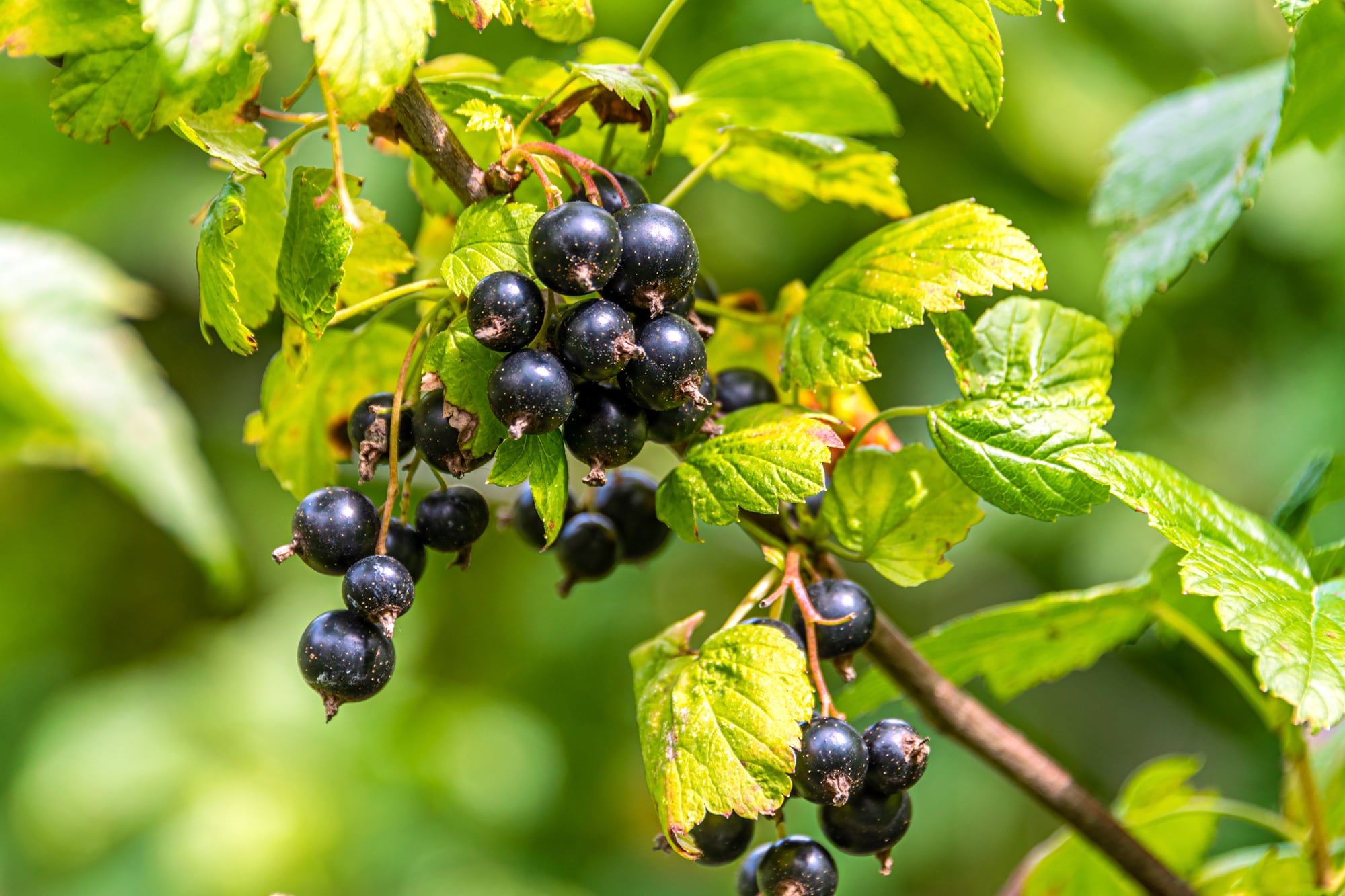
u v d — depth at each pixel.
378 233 0.65
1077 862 0.70
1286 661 0.61
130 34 0.61
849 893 1.16
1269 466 1.13
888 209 0.67
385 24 0.59
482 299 0.59
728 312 0.66
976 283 0.62
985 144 1.10
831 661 0.62
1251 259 1.17
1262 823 0.69
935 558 0.63
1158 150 0.72
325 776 1.16
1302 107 0.69
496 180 0.61
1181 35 1.12
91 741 1.15
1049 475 0.62
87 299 0.78
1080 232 1.10
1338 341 1.15
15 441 0.80
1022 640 0.69
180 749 1.15
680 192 0.65
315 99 1.07
